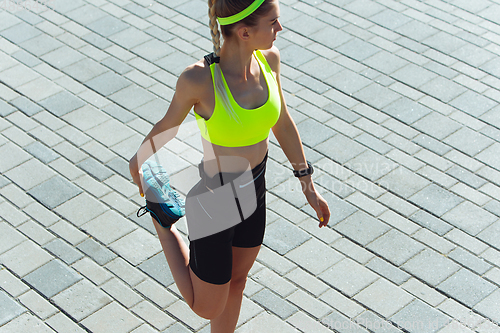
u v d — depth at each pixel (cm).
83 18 669
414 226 434
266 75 262
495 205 449
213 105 249
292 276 397
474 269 401
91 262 404
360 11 679
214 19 240
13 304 373
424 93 561
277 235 427
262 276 397
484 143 506
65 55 611
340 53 614
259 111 254
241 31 238
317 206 311
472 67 592
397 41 629
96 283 389
